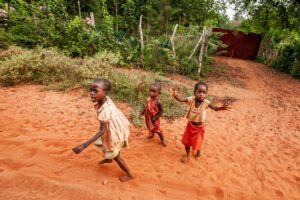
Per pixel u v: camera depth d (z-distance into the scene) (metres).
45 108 4.70
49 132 3.81
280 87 9.36
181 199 2.72
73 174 2.86
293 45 12.97
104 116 2.49
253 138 4.53
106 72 5.95
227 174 3.28
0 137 3.50
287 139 4.65
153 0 11.46
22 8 8.36
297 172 3.55
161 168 3.20
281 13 11.74
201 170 3.28
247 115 5.72
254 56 17.83
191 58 9.05
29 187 2.59
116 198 2.57
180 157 3.54
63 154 3.22
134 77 6.07
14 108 4.55
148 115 3.61
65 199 2.50
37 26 8.34
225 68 11.98
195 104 3.17
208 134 4.46
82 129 4.03
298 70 11.92
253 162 3.70
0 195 2.44
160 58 8.78
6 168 2.86
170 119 4.84
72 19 9.27
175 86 6.73
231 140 4.34
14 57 6.01
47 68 6.16
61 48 8.45
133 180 2.87
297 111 6.40
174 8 12.09
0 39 8.00
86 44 8.38
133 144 3.74
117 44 8.80
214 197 2.84
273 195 2.99
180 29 10.84
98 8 10.72
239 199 2.87
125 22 11.56
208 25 10.80
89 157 3.21
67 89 5.62
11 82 5.75
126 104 5.22
